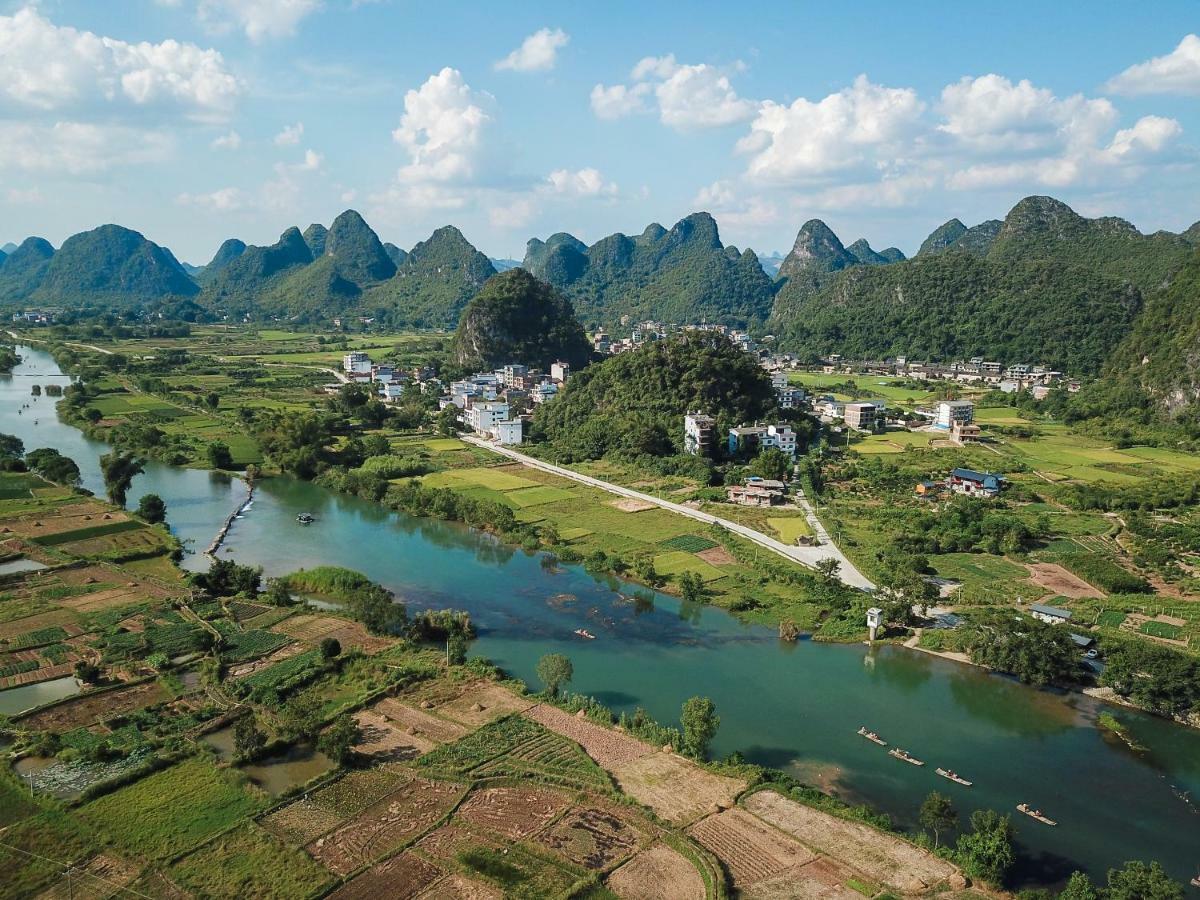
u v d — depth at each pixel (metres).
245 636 114.06
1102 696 102.94
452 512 180.62
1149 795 83.44
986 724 96.94
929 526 168.00
